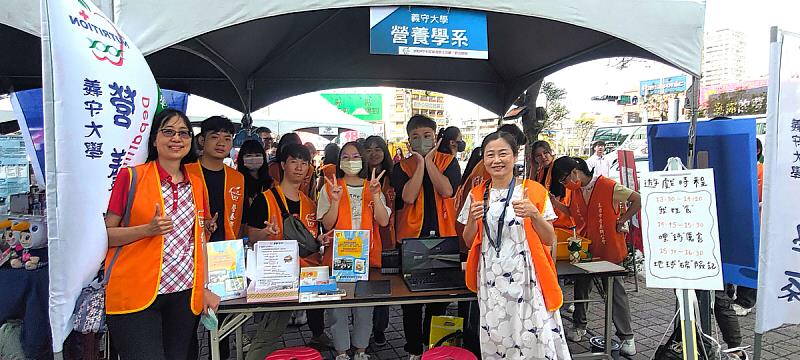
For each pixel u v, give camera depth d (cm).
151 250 207
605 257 365
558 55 494
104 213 199
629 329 362
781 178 251
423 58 590
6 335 268
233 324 260
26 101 378
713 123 325
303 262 297
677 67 300
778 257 254
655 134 376
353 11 457
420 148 331
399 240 337
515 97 633
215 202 291
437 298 266
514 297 250
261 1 247
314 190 411
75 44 188
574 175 379
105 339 274
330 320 329
